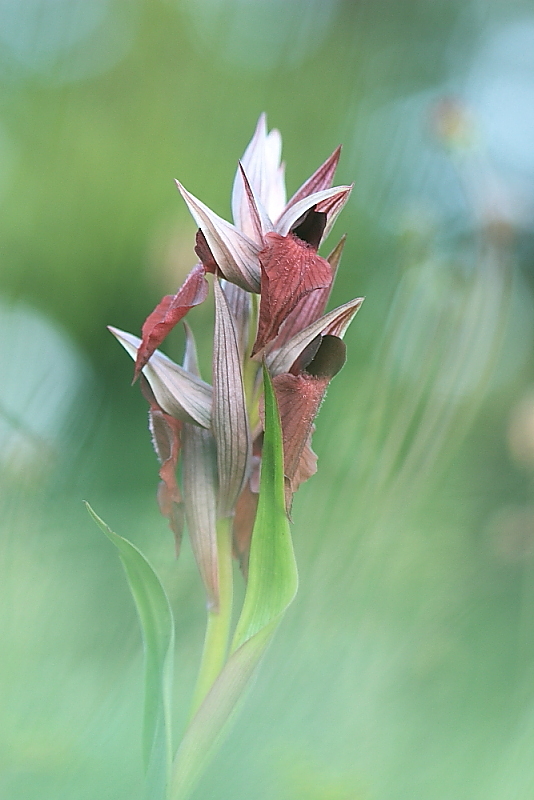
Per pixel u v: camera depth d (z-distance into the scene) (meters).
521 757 0.65
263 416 0.62
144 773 0.61
